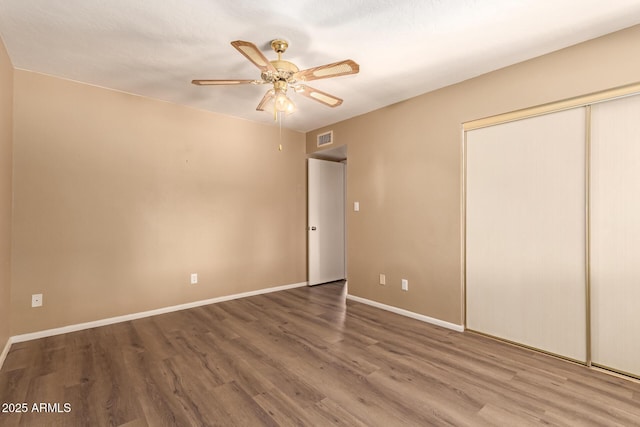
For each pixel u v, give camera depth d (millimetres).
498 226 2744
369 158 3830
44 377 2133
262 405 1835
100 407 1812
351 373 2193
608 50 2166
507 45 2328
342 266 5273
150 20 2025
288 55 2479
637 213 2082
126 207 3244
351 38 2238
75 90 2961
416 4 1874
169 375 2164
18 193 2693
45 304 2818
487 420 1702
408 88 3129
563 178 2391
